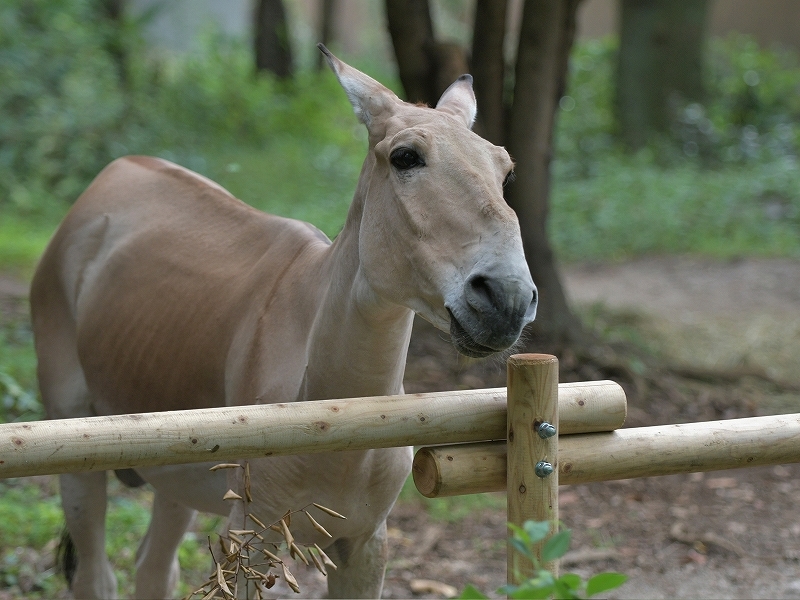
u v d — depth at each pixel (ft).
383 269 15.89
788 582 29.32
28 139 77.82
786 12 142.31
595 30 160.04
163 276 22.45
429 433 14.51
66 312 24.90
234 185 76.69
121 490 33.71
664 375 45.29
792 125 100.58
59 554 25.40
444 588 28.09
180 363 21.16
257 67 112.06
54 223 69.05
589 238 73.46
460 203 14.89
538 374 14.23
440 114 16.51
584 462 15.05
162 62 105.91
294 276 19.49
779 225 75.36
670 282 64.69
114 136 79.46
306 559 14.33
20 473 12.54
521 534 10.48
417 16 41.75
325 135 98.32
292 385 18.33
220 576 14.02
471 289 14.17
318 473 17.62
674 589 28.81
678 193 80.23
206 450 13.38
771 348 51.19
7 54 83.71
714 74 111.04
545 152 43.96
